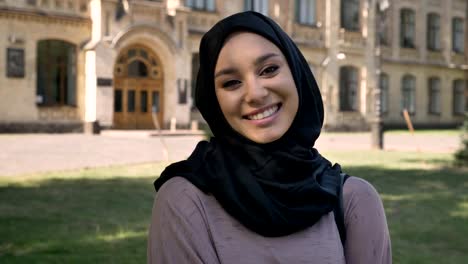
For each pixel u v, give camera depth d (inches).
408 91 1530.5
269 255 59.5
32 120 904.9
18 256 208.8
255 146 62.2
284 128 63.1
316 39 1298.0
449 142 957.8
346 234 66.2
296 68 65.2
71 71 956.6
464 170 519.2
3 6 868.0
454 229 270.7
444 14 1619.1
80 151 629.9
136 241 234.8
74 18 940.0
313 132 65.6
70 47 954.1
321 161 68.1
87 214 289.0
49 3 918.4
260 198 59.2
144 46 1040.8
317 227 62.4
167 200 61.8
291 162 61.9
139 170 483.2
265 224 58.9
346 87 1369.3
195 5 1110.4
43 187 377.7
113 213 292.7
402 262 213.3
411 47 1539.1
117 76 1014.4
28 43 898.1
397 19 1488.7
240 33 64.1
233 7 1160.2
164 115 1067.3
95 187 381.1
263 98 62.2
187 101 1079.6
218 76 64.0
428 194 374.6
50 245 226.2
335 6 1325.0
